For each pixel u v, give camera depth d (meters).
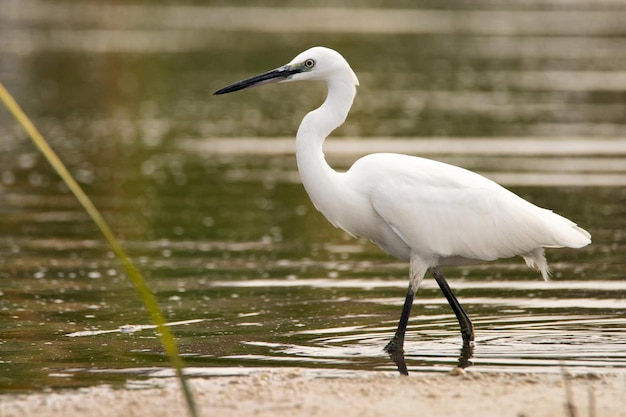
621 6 72.88
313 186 10.73
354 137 25.61
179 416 7.79
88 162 23.05
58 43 48.34
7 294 12.59
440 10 71.00
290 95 35.31
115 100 33.22
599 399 8.09
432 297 12.55
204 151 24.47
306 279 13.54
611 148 23.97
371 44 48.28
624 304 11.90
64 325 11.09
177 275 13.73
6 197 19.33
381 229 10.83
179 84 36.66
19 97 33.38
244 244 15.80
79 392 8.58
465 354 9.85
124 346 10.21
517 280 13.36
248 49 45.84
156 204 18.83
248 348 10.14
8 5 69.00
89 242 15.80
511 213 10.52
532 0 78.44
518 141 24.92
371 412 7.79
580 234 10.75
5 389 8.72
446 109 30.44
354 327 11.04
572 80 36.47
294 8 73.81
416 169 10.64
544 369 9.27
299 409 7.89
